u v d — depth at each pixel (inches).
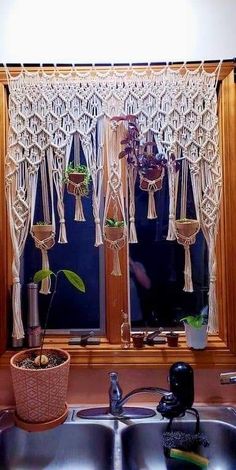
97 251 64.0
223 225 60.7
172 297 64.4
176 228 58.6
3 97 60.3
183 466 53.2
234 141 60.1
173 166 58.7
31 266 63.2
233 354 59.7
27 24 61.6
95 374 60.9
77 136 59.4
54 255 63.9
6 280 60.4
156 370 60.8
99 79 59.3
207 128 59.0
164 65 59.7
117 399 57.2
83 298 64.3
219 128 61.1
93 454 55.1
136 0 61.7
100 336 63.5
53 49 61.4
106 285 62.5
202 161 59.0
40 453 55.2
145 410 59.0
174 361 59.7
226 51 61.6
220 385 60.9
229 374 55.1
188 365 55.4
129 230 60.4
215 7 61.7
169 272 64.4
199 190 59.1
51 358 55.7
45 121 58.8
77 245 63.8
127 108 59.1
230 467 54.3
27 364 53.8
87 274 64.1
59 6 61.7
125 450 53.0
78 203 59.1
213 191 59.2
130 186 59.7
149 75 59.3
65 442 55.6
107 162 59.9
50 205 59.6
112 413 57.4
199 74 59.4
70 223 63.4
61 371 52.4
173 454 52.5
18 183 58.8
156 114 58.8
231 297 60.2
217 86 61.4
